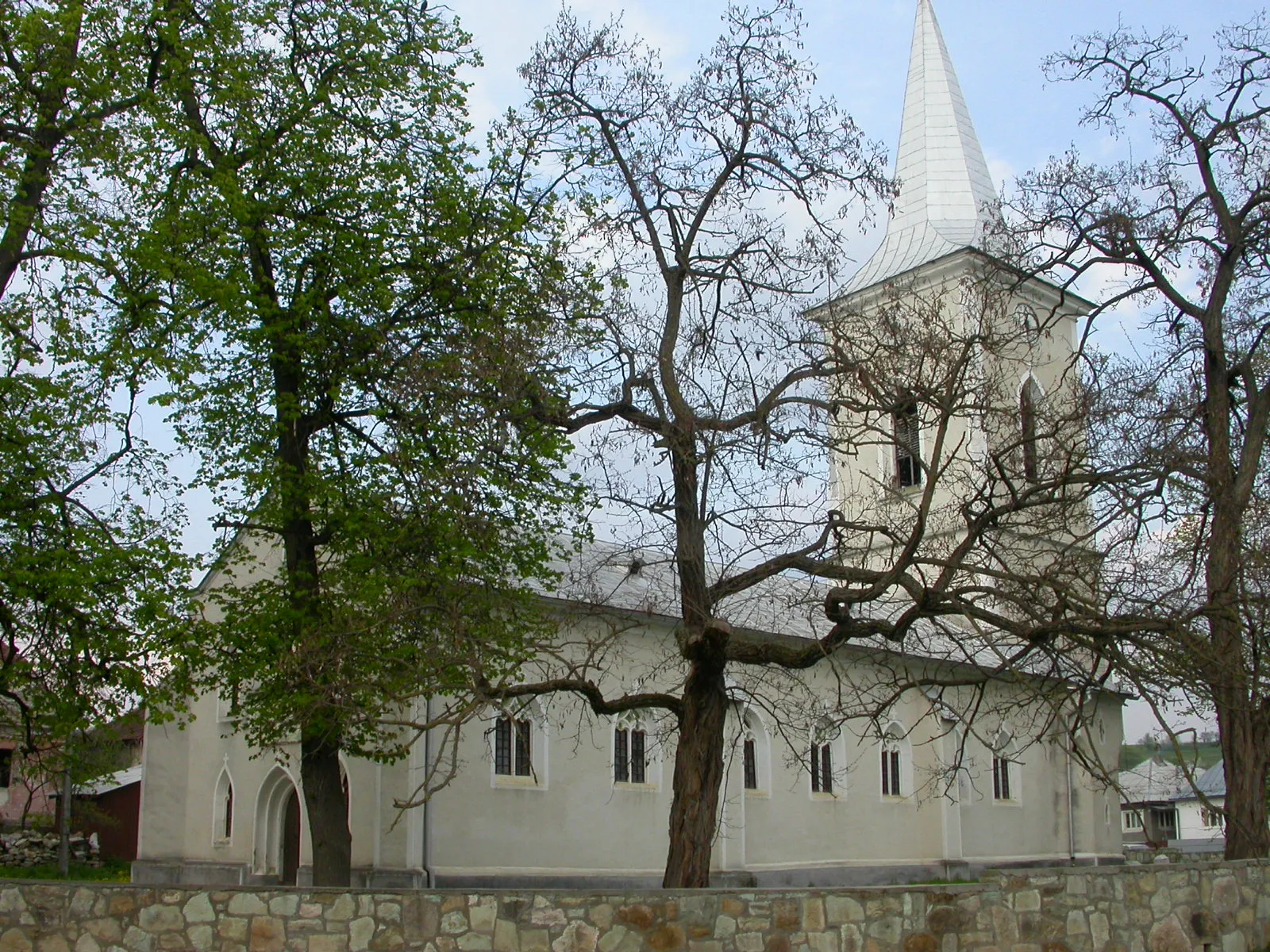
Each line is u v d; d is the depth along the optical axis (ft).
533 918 39.27
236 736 105.19
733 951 40.27
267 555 94.53
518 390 54.54
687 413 54.19
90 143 70.03
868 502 86.89
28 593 65.36
